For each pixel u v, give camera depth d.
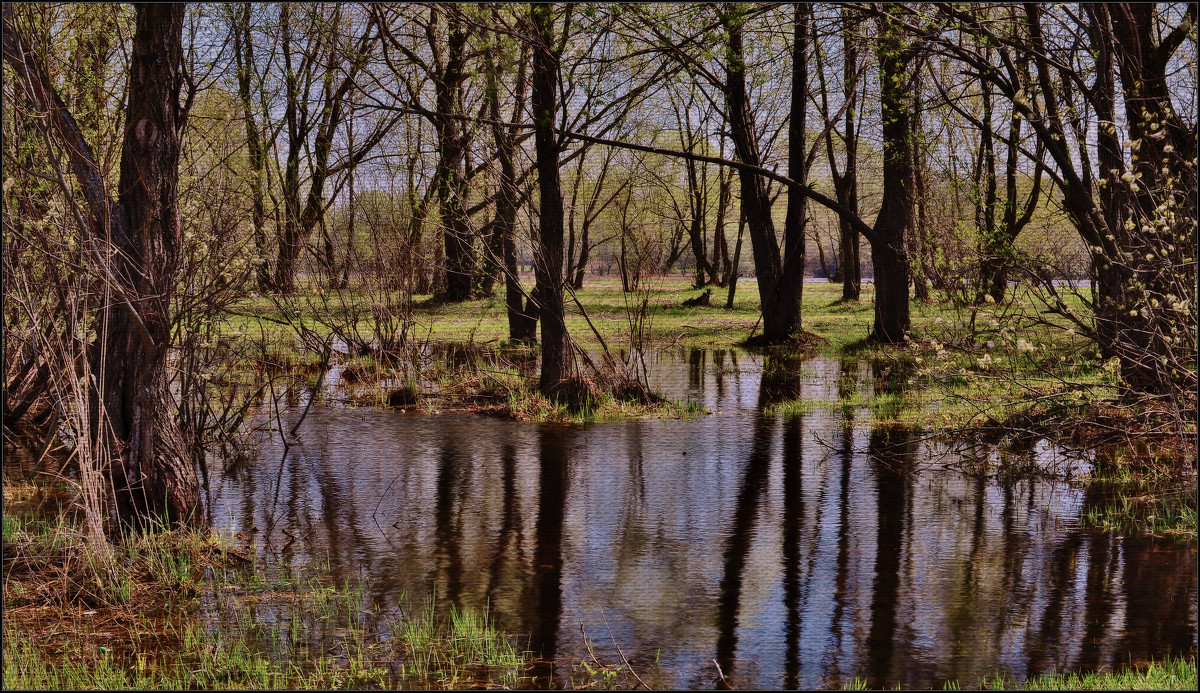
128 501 7.98
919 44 12.83
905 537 8.10
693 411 14.34
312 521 8.67
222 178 9.62
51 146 7.18
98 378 7.98
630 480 10.22
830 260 71.62
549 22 12.77
